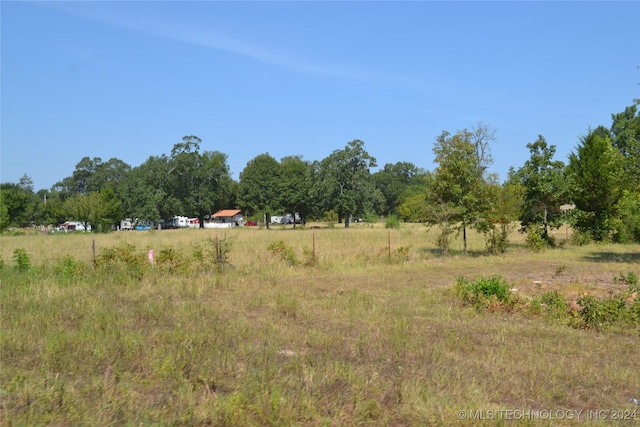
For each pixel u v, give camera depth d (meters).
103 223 70.56
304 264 20.55
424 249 28.48
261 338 9.24
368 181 81.00
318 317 11.44
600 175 32.91
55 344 8.03
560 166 29.47
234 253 24.19
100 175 115.62
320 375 6.86
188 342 8.39
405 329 10.09
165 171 92.50
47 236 45.03
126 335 8.73
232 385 6.62
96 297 13.08
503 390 6.80
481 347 9.01
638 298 11.66
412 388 6.43
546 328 10.57
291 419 5.61
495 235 28.23
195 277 17.17
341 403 6.04
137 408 5.75
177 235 44.03
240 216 114.38
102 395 6.07
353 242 33.22
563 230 46.56
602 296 13.62
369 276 18.55
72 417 5.51
